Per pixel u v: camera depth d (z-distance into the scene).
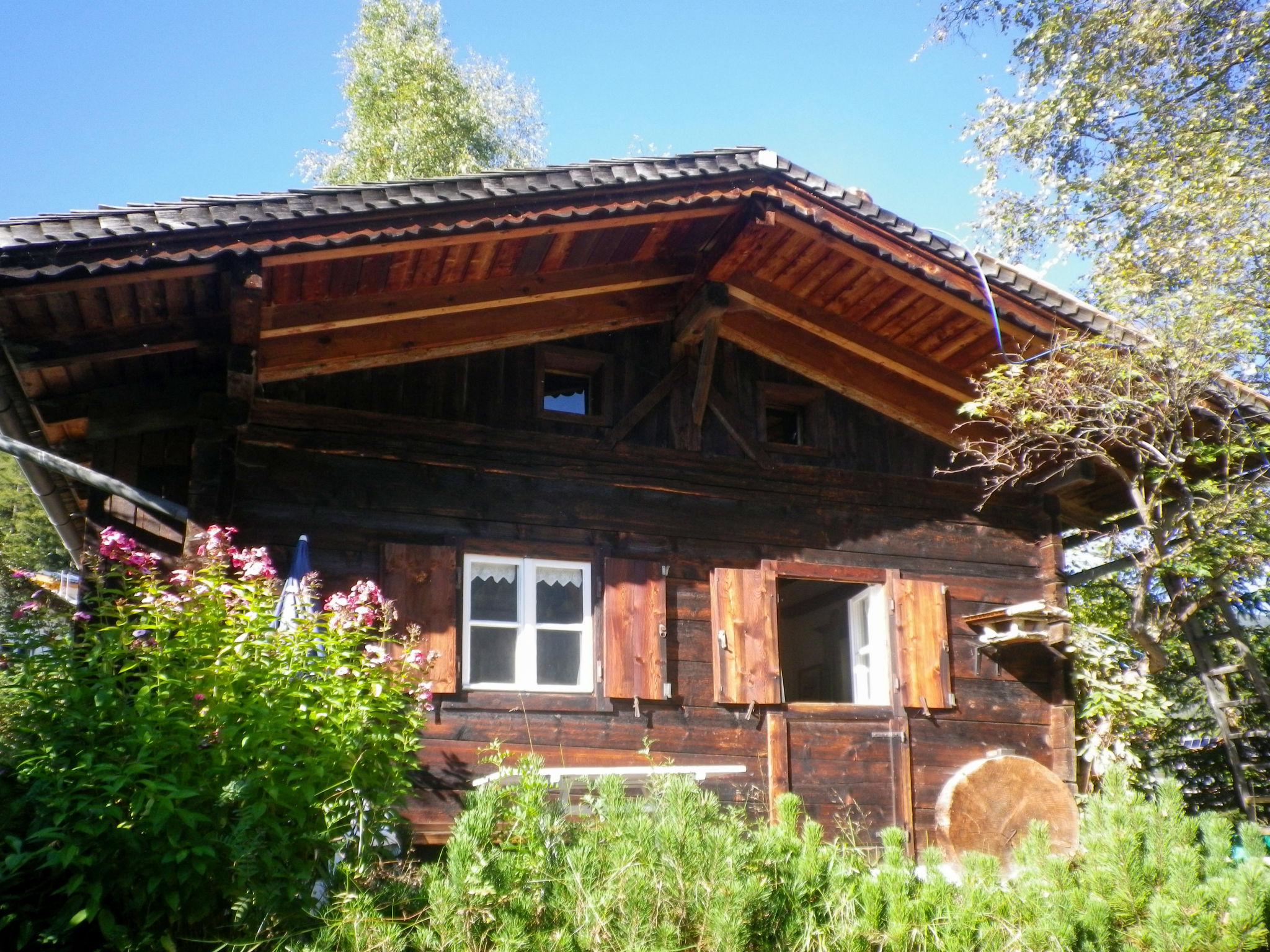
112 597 6.44
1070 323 8.44
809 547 8.79
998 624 9.15
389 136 21.47
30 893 4.93
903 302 8.65
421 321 7.98
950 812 8.20
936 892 5.11
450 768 7.31
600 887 4.70
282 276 6.84
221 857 4.95
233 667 5.41
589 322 8.53
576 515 8.20
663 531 8.41
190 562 6.58
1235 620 9.89
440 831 7.13
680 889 4.74
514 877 4.70
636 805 5.02
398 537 7.67
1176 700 11.88
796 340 9.18
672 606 8.26
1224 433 8.95
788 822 5.37
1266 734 10.95
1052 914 5.06
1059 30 15.28
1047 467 9.67
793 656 12.75
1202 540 9.12
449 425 8.02
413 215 6.61
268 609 5.89
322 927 4.75
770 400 9.26
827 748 8.33
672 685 8.05
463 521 7.88
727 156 7.55
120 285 6.03
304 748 5.38
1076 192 15.44
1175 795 5.64
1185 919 5.05
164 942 4.75
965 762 8.71
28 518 21.70
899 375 9.44
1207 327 8.73
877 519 9.10
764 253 8.30
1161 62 14.70
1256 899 5.02
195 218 6.02
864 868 5.40
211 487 6.86
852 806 8.25
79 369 6.77
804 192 7.74
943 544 9.25
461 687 7.53
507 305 8.05
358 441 7.73
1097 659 9.46
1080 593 12.36
